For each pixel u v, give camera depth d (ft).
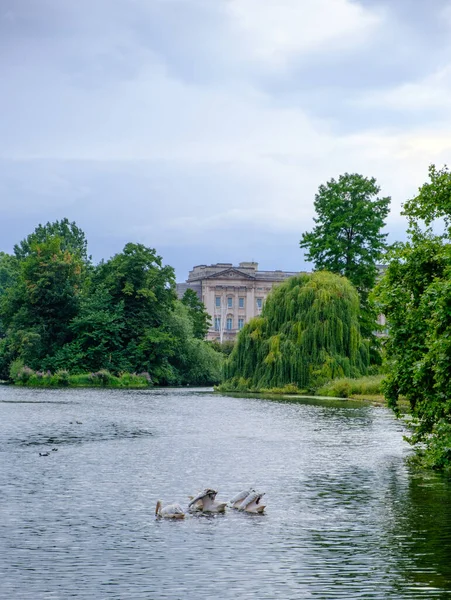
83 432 134.10
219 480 86.17
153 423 152.05
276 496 78.02
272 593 48.98
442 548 58.95
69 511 70.23
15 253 590.14
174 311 389.39
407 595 48.73
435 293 85.05
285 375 246.68
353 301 247.91
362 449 112.47
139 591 49.14
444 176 106.01
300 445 116.78
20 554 56.85
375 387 229.04
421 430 98.94
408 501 75.77
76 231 615.98
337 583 50.80
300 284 255.29
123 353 355.77
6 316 368.48
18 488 80.43
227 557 56.49
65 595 48.34
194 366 375.45
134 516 68.69
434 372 91.04
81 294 366.84
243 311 631.15
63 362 345.10
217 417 165.89
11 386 320.50
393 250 105.60
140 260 360.07
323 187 305.73
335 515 69.62
